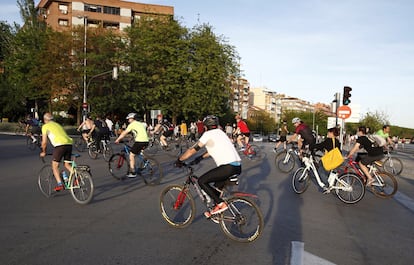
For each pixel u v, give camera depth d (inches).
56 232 192.4
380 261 165.2
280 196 307.6
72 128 1370.6
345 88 559.5
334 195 318.7
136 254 163.0
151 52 1454.2
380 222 233.0
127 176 348.2
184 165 207.0
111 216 226.8
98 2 2381.9
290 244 182.9
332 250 176.7
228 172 192.7
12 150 653.9
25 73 1617.9
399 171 489.7
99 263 152.0
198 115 1566.2
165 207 213.9
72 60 1390.3
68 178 269.0
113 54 1470.2
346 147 1223.5
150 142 624.7
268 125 3535.9
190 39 1523.1
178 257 161.0
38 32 1660.9
